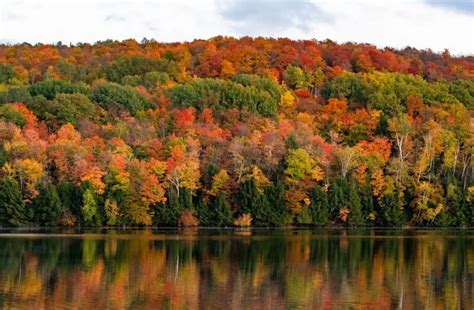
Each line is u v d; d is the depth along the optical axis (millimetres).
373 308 63938
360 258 89375
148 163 133625
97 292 67125
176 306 62844
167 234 115500
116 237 108500
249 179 134125
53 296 65188
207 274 76500
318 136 151000
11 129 137875
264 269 80250
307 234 118938
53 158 132750
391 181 138750
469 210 139875
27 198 126188
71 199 127562
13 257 84500
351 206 135250
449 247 101812
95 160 133250
